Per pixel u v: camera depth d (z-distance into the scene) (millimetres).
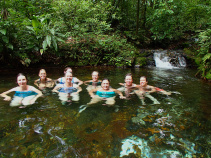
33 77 4855
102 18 8430
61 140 1713
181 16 10109
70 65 7328
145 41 10445
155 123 2150
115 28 10953
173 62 8344
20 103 2734
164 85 4262
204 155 1546
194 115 2408
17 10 6051
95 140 1736
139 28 11211
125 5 11492
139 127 2039
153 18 9555
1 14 5305
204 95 3393
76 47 7633
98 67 7398
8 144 1615
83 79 4848
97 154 1520
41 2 6582
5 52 5719
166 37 10609
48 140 1702
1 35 5152
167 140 1775
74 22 7363
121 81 4680
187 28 11273
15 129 1895
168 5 8898
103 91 3516
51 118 2205
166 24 9477
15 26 5508
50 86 3912
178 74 5918
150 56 8953
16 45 5820
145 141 1750
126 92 3576
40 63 6805
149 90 3740
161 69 7137
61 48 7309
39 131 1867
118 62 7910
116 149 1604
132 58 7961
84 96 3215
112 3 10836
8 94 3188
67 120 2164
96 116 2312
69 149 1573
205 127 2059
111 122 2146
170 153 1568
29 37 5902
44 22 5699
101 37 8312
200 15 10469
